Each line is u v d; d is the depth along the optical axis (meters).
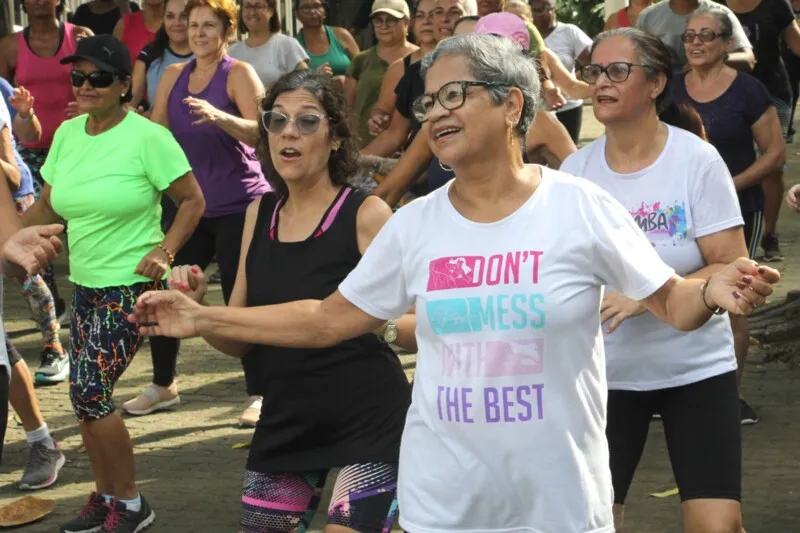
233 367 9.64
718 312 3.74
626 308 4.64
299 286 4.73
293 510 4.84
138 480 7.32
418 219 3.87
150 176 6.54
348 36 13.12
